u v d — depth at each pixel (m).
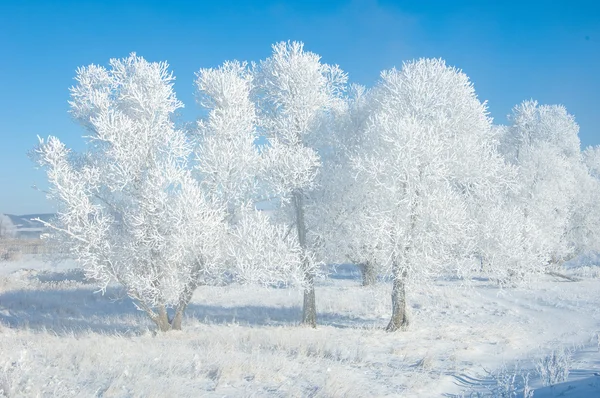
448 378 10.32
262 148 16.98
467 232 17.42
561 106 39.41
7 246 56.84
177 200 14.57
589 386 7.85
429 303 24.08
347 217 18.05
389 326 17.52
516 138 38.66
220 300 26.97
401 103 17.67
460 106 17.97
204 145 16.19
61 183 14.81
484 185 17.84
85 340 13.38
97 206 15.14
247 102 17.52
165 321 16.59
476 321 19.88
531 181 33.72
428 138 16.19
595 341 14.24
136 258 15.26
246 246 15.05
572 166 39.53
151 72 16.41
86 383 8.51
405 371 10.87
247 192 16.67
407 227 16.14
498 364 11.80
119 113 16.06
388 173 16.09
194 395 8.10
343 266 44.75
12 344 12.58
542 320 20.08
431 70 17.86
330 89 19.66
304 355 11.82
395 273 16.97
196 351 11.83
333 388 8.59
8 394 7.28
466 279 17.84
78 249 15.09
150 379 8.91
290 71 18.58
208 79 17.25
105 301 25.69
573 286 30.52
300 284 16.39
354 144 19.14
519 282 18.53
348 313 22.73
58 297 25.59
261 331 15.77
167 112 16.89
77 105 16.62
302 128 18.38
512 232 17.56
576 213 38.66
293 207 19.14
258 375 9.39
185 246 14.70
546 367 9.79
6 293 25.94
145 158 15.89
